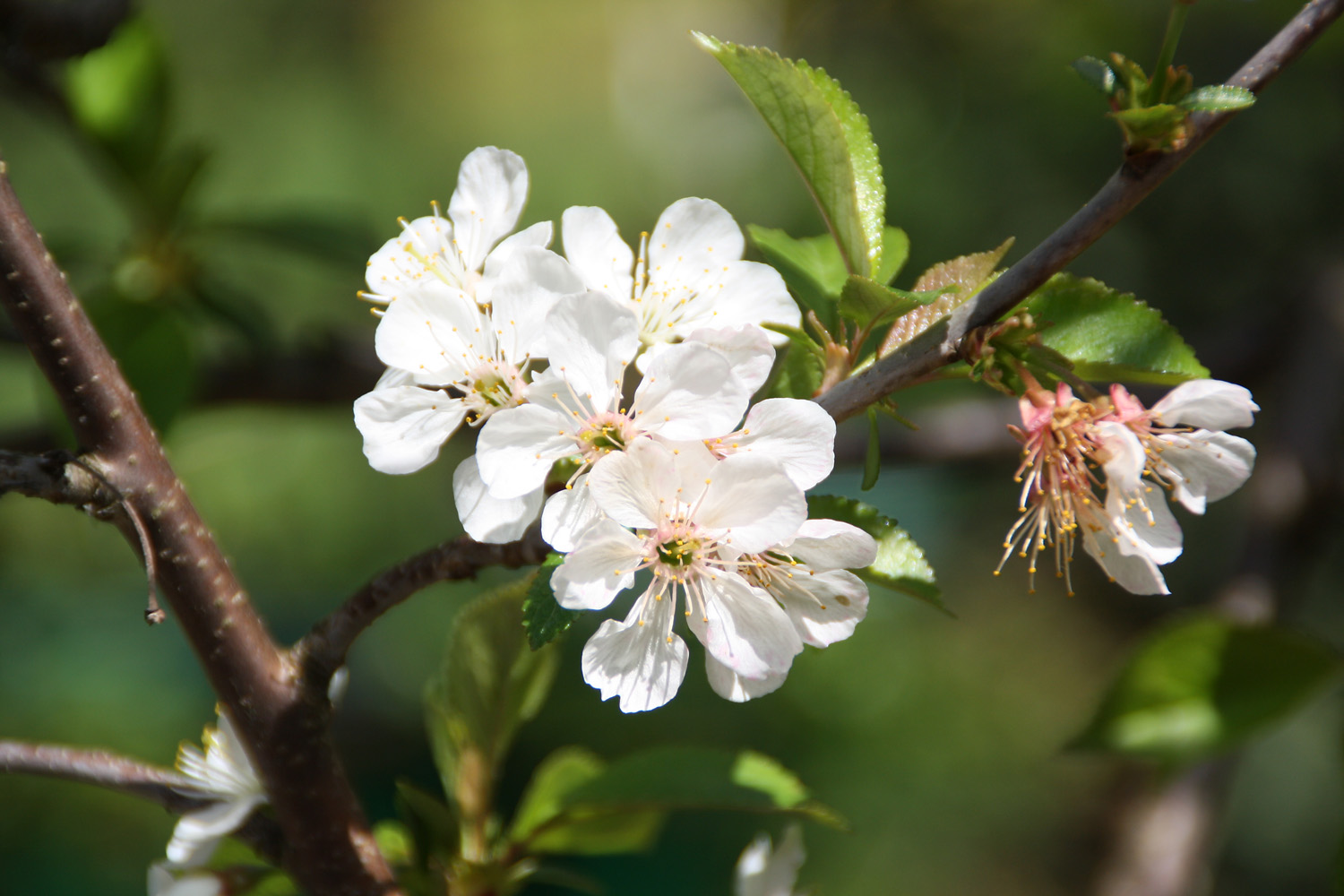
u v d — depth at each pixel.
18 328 0.39
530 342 0.40
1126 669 0.47
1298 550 0.57
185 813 0.41
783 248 0.43
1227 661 0.47
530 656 0.44
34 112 0.59
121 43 0.54
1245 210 1.22
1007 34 1.40
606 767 0.44
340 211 0.59
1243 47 1.14
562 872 0.43
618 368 0.39
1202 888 0.49
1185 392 0.40
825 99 0.41
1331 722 1.21
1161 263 1.27
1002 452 0.66
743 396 0.39
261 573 1.44
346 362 0.59
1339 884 0.46
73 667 1.40
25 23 0.48
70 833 1.27
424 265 0.41
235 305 0.57
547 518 0.39
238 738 0.40
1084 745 0.48
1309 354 0.65
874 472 0.41
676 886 1.24
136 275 0.55
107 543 1.44
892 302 0.40
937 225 1.38
